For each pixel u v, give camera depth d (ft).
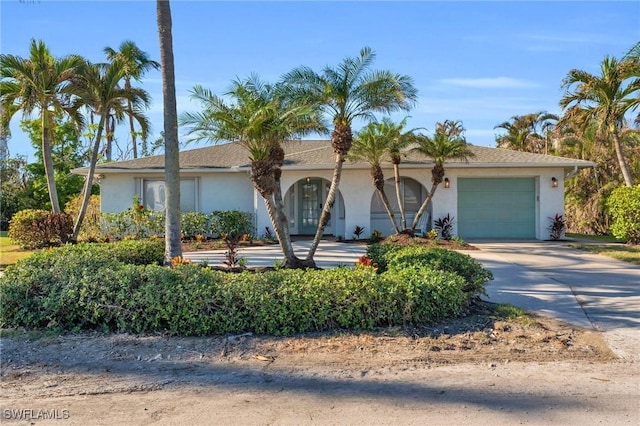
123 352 19.20
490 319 23.54
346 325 21.72
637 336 21.38
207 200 66.80
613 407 14.28
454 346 19.84
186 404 14.58
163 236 62.39
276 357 18.67
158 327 21.59
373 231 65.00
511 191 64.49
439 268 27.48
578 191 86.22
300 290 21.67
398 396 15.10
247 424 13.28
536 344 20.25
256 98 32.55
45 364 17.93
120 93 58.75
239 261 33.99
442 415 13.76
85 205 58.70
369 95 35.09
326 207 35.35
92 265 25.91
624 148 82.69
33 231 58.23
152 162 68.23
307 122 34.88
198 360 18.39
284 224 34.35
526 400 14.78
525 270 38.58
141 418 13.66
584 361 18.37
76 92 55.77
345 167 60.85
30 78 52.95
